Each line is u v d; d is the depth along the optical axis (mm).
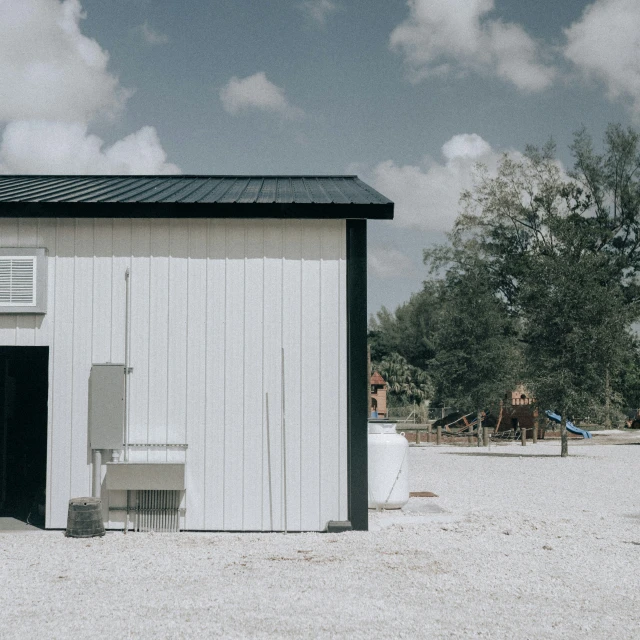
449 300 39625
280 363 8945
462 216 43125
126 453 8891
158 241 9070
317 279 9000
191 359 8969
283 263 9016
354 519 8805
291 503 8812
